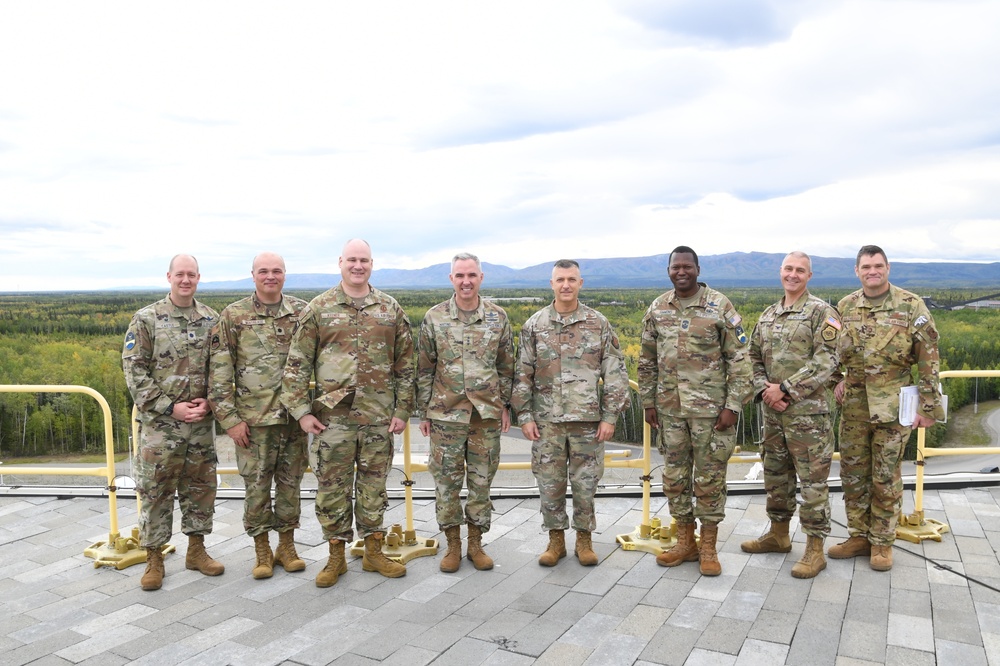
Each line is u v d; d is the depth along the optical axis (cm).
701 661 292
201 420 401
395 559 420
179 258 396
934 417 387
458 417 402
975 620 326
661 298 420
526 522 496
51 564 427
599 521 494
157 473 385
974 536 443
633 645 308
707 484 396
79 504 549
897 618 329
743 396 388
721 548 436
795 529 467
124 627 337
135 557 425
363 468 400
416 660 298
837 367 397
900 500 397
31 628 337
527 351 416
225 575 405
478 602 360
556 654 301
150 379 385
